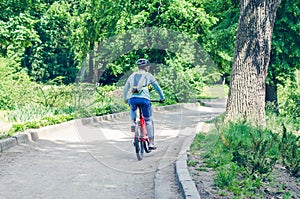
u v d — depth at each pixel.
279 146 9.23
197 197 6.07
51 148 11.03
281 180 7.42
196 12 26.38
